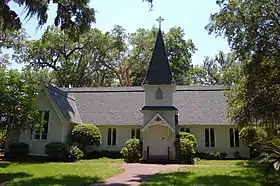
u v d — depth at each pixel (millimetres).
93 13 14711
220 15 18281
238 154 27828
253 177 14398
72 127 28016
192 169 18250
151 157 25422
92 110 31281
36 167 18453
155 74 27547
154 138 26469
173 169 18547
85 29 14594
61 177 14031
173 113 26484
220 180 13461
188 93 32344
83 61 47344
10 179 13438
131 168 19094
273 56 17359
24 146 25312
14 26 12602
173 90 27406
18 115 16969
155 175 15258
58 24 14094
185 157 23953
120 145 29219
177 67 51750
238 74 20062
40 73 42375
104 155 28297
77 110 31344
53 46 44312
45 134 26469
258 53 17453
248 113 18562
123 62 49250
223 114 28984
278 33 17281
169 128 25312
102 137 29594
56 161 23797
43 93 27047
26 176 14445
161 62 28016
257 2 17031
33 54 43812
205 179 13789
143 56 49188
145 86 27484
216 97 31188
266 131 20672
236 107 20297
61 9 13969
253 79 18094
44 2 13023
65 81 47125
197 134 28891
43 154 26016
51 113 26656
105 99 32750
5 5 12195
